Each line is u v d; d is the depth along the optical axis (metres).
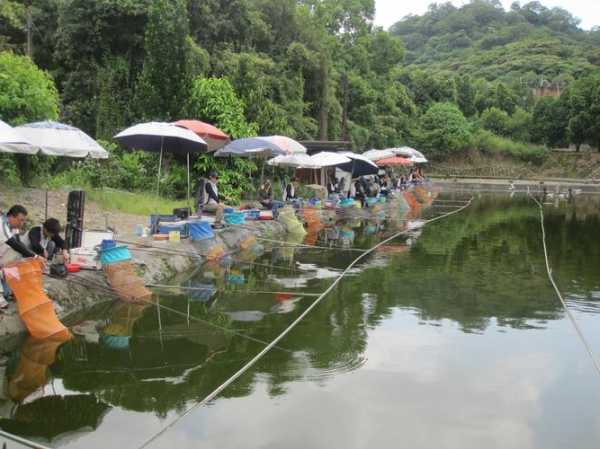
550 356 7.59
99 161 18.67
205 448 5.03
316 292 10.70
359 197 25.41
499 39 119.44
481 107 78.00
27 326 7.27
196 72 23.23
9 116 15.33
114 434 5.20
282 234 17.17
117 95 23.17
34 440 5.04
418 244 17.31
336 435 5.32
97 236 11.36
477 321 9.16
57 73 25.89
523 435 5.46
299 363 7.05
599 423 5.75
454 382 6.64
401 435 5.38
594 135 64.75
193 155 19.75
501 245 17.69
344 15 58.12
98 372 6.55
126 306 9.08
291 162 19.30
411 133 58.31
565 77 86.94
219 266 12.59
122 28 24.67
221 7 31.30
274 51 34.78
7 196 13.94
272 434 5.30
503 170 62.09
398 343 7.93
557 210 31.59
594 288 11.82
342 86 44.91
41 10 26.88
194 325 8.37
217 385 6.31
